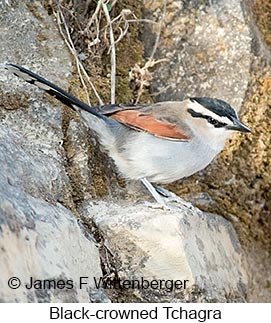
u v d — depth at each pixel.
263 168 12.86
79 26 12.41
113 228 9.84
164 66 13.05
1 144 9.30
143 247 9.72
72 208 10.02
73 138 10.81
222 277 10.74
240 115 12.71
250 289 12.15
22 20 11.82
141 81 12.51
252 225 12.89
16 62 11.47
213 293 10.22
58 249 8.34
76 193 10.51
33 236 8.02
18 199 8.38
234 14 13.06
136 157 10.53
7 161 9.04
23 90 10.94
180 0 13.26
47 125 10.79
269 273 12.82
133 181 11.37
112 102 12.05
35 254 7.85
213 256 10.70
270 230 13.04
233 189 12.77
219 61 12.95
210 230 11.15
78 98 11.45
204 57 12.98
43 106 10.91
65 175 10.27
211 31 13.05
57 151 10.53
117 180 11.35
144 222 9.86
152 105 10.80
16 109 10.87
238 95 12.77
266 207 12.98
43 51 11.73
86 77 11.87
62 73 11.61
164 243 9.68
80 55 12.32
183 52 13.07
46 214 8.71
